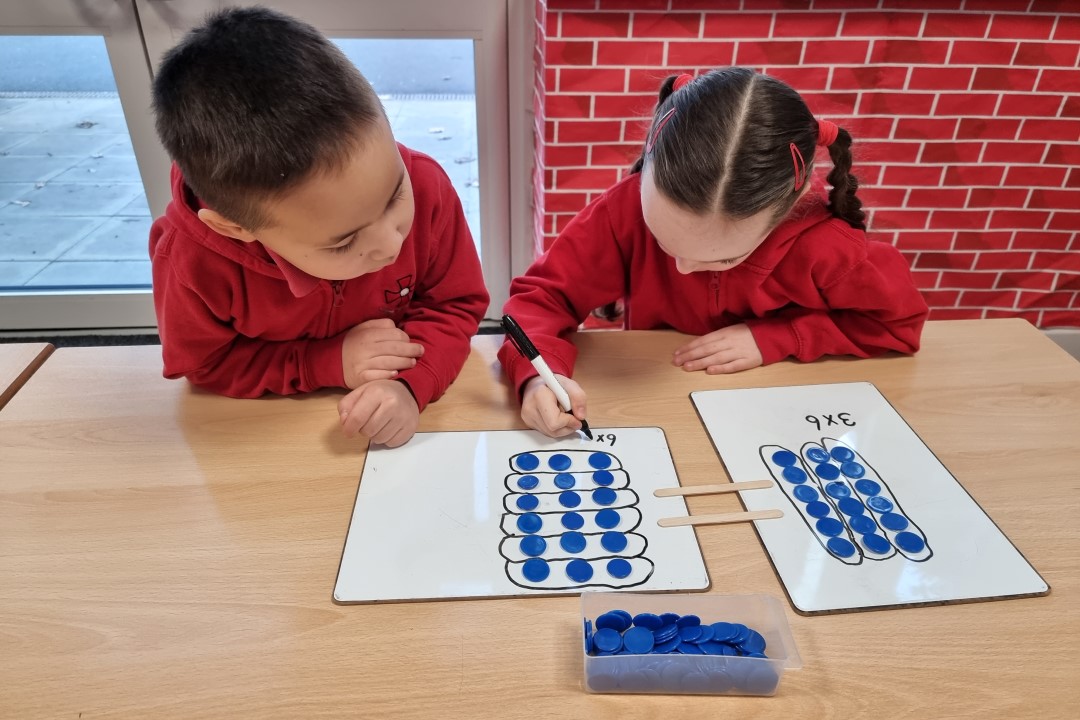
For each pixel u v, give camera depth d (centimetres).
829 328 89
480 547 63
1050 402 82
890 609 58
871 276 88
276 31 61
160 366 88
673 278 97
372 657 54
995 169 173
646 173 78
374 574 60
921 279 192
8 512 66
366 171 60
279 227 63
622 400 82
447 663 53
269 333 87
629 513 66
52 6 163
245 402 82
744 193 71
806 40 155
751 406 81
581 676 53
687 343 93
